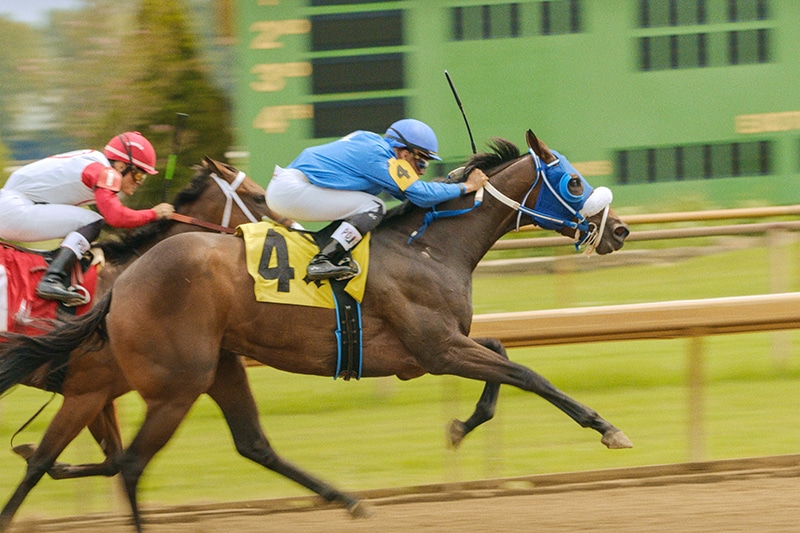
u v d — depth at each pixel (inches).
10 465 603.8
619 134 1254.3
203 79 1222.9
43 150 1648.6
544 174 459.5
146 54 1201.4
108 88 1210.0
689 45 1258.0
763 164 1277.1
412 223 454.0
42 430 675.4
